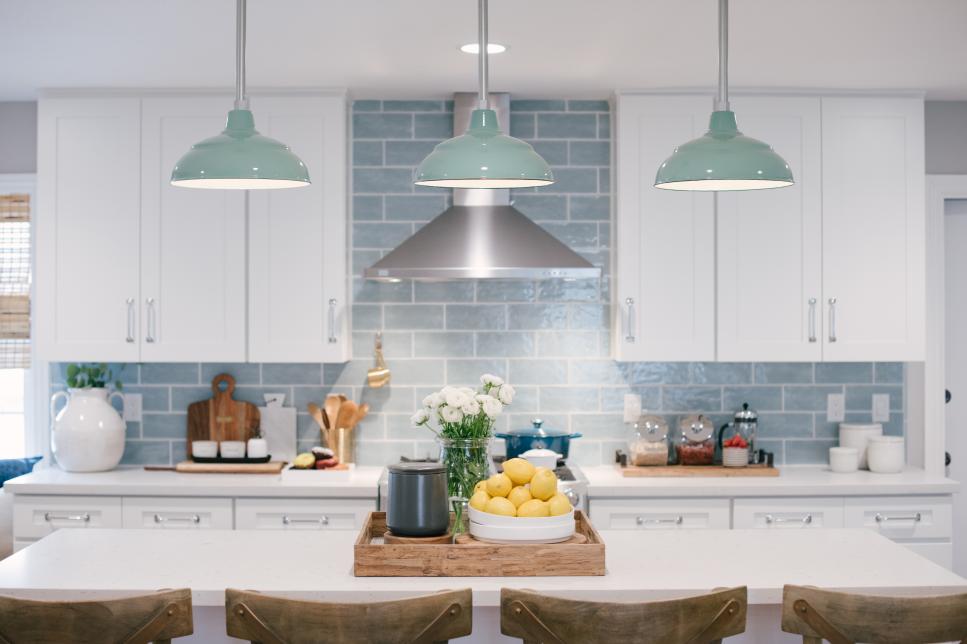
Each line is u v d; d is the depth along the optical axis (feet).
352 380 15.65
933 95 15.31
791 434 15.84
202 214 14.61
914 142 14.87
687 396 15.79
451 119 15.56
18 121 15.71
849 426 15.53
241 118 8.93
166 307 14.62
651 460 14.98
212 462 15.12
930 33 11.92
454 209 14.92
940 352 15.96
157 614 7.23
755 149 8.68
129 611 7.23
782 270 14.78
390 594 8.05
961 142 15.85
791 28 11.70
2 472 15.25
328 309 14.64
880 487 14.16
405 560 8.45
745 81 14.34
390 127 15.56
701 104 14.70
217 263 14.62
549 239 14.40
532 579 8.41
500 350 15.67
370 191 15.56
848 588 8.22
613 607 7.11
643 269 14.76
